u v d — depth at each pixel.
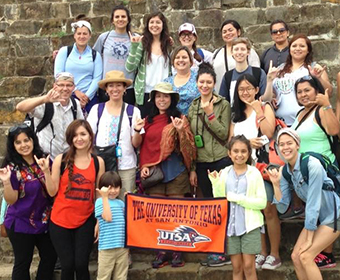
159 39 4.45
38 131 3.86
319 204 3.28
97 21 5.71
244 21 5.52
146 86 4.42
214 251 3.56
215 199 3.57
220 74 4.53
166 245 3.64
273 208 3.70
